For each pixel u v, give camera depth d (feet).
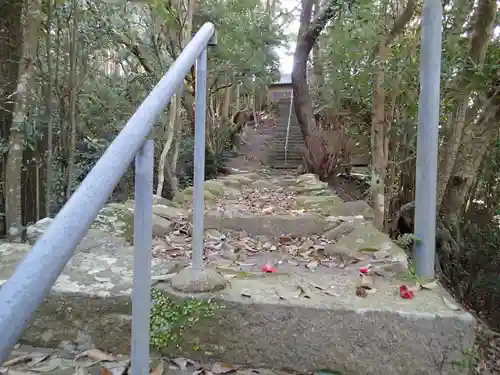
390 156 13.56
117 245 5.66
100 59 24.82
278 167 25.76
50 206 13.44
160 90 2.97
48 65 13.53
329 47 17.85
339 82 16.85
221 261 5.78
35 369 3.70
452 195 15.53
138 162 2.85
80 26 16.47
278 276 4.86
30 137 11.11
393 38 11.23
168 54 20.53
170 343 3.97
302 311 3.81
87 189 2.08
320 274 5.00
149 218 2.91
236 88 32.63
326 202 10.30
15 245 5.60
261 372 3.83
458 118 13.00
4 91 11.84
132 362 2.98
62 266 1.81
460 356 3.60
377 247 6.01
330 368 3.78
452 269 16.29
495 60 12.42
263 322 3.88
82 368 3.74
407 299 4.01
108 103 20.77
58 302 4.10
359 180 19.97
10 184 10.11
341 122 21.91
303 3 24.18
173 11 17.25
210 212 8.24
